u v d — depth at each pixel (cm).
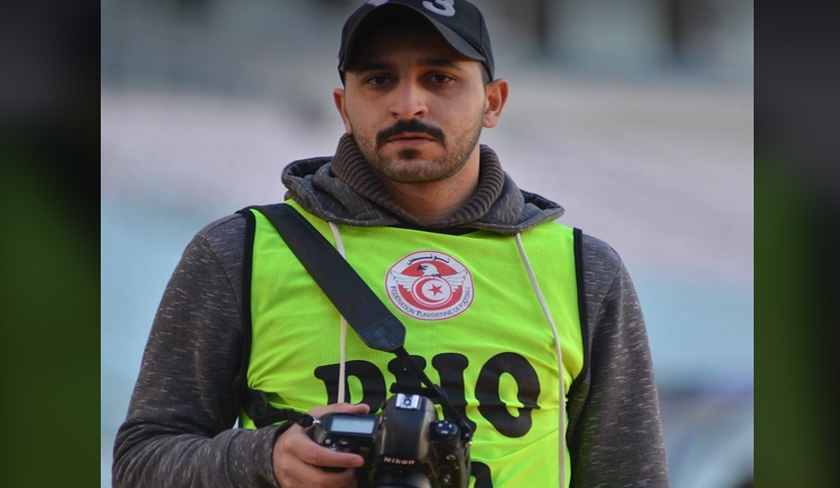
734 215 1120
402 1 655
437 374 629
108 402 998
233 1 1098
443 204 690
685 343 1095
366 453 555
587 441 690
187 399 650
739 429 1071
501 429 632
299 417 592
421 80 650
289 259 657
